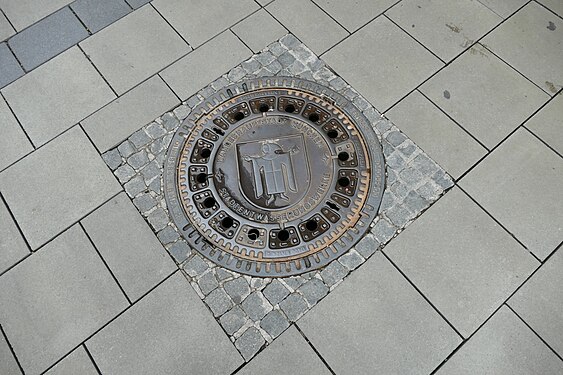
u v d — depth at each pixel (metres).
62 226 3.06
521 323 2.71
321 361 2.66
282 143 3.17
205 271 2.88
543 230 2.94
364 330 2.72
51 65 3.61
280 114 3.29
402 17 3.68
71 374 2.68
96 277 2.91
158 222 3.03
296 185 3.05
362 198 3.03
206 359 2.69
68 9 3.83
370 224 2.97
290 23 3.69
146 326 2.77
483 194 3.04
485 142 3.20
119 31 3.72
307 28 3.66
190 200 3.05
